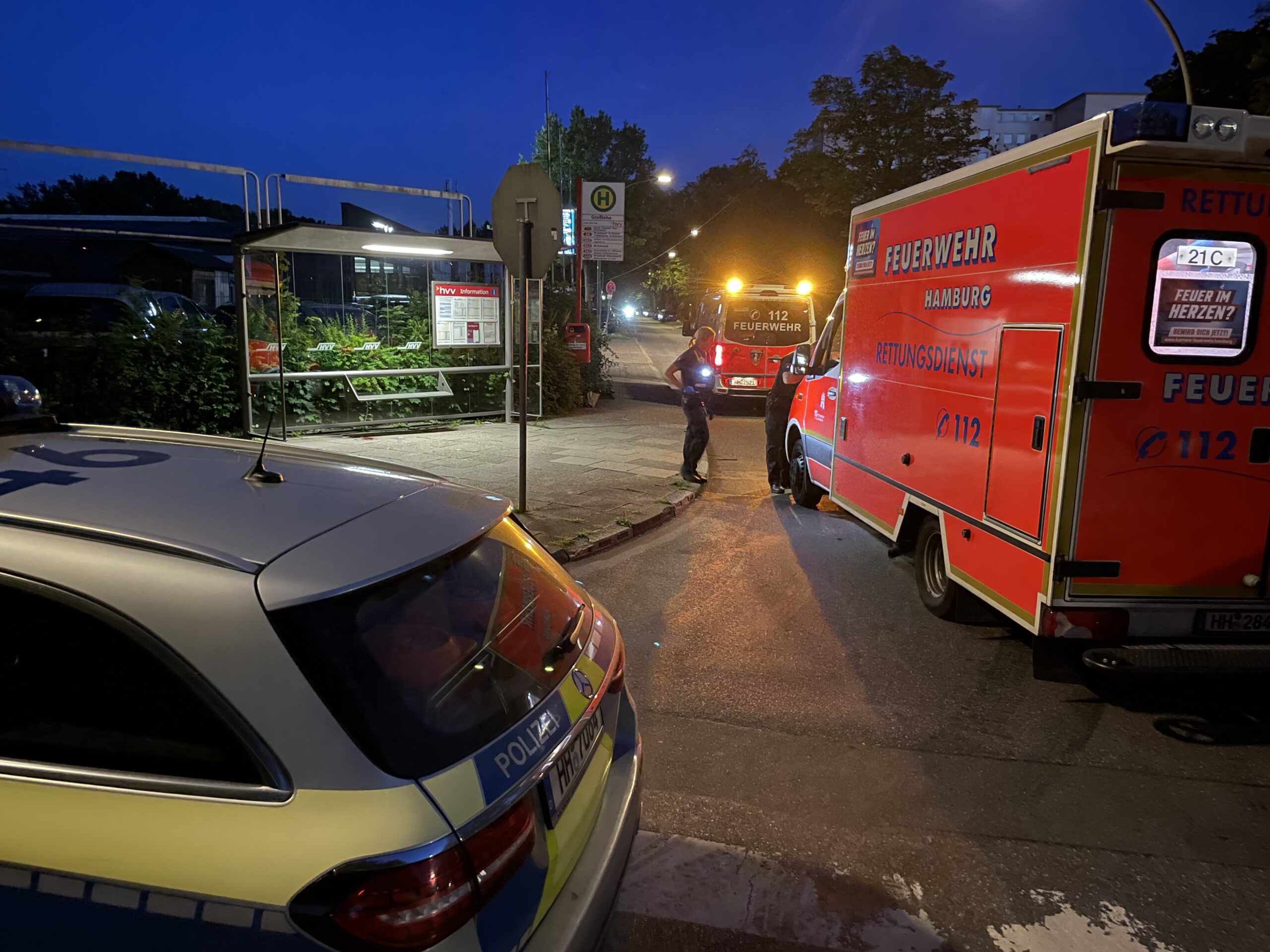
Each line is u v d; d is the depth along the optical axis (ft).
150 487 7.11
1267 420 13.84
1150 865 10.85
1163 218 13.10
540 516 26.53
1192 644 14.28
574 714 7.14
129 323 34.37
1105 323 13.33
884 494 21.89
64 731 5.57
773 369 57.57
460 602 6.96
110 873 5.11
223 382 35.91
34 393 9.36
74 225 54.60
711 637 18.26
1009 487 15.55
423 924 5.08
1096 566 13.99
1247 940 9.56
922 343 19.36
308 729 5.35
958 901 10.11
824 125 147.64
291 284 40.24
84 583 5.65
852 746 13.78
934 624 19.30
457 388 45.39
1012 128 318.24
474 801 5.57
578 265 61.05
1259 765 13.43
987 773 13.04
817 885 10.36
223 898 5.01
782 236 185.16
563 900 6.31
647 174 292.20
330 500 7.32
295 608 5.69
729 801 12.14
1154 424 13.66
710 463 38.58
